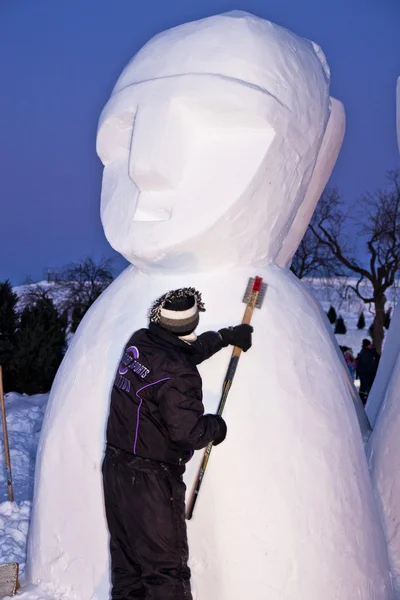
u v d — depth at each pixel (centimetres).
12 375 1060
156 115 289
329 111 334
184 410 231
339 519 277
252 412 273
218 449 271
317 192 359
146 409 238
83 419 300
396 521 323
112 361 299
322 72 324
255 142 286
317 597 266
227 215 281
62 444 305
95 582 291
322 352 299
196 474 271
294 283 318
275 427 273
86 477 296
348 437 293
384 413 342
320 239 2098
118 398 246
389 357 417
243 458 269
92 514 294
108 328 308
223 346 270
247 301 288
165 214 296
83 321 331
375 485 333
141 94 297
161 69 301
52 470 309
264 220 296
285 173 297
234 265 299
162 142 287
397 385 338
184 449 241
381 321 2128
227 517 267
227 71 289
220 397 276
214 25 304
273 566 264
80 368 310
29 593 300
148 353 241
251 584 264
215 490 269
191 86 283
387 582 298
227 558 266
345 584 274
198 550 269
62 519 304
